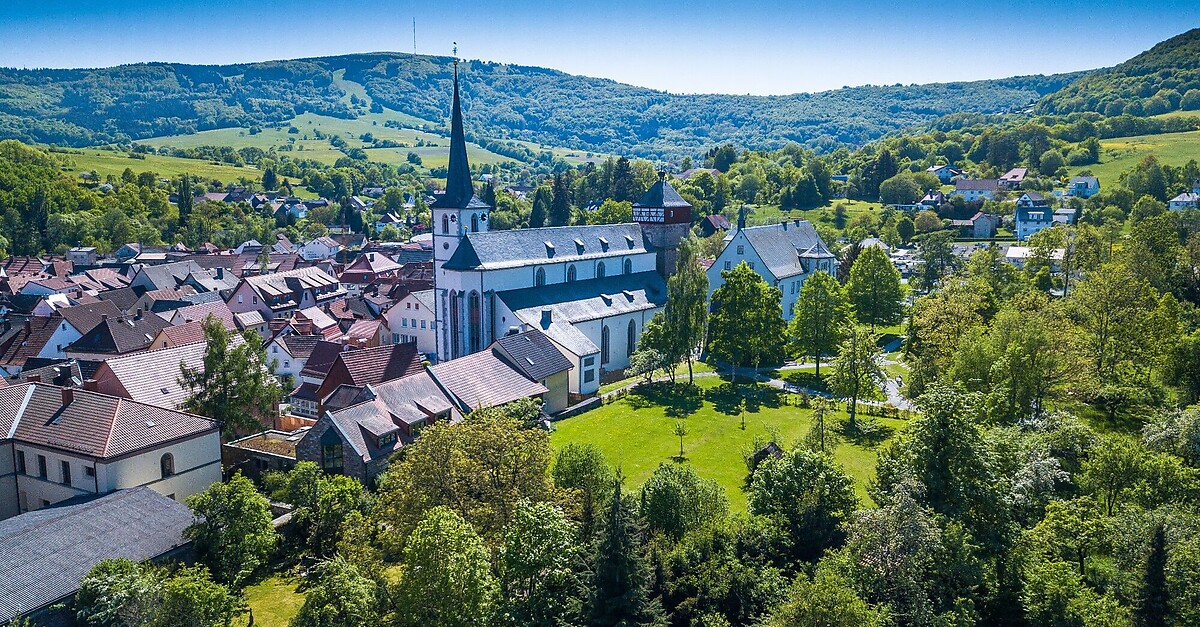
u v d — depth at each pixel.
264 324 133.88
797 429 81.31
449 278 106.00
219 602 42.19
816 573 41.94
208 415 69.25
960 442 47.66
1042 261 127.06
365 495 56.88
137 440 58.25
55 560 45.59
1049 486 52.16
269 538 51.78
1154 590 39.41
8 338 114.81
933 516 44.44
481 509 47.06
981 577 43.22
